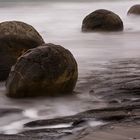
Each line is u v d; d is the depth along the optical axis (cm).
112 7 4862
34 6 4969
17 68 1105
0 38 1302
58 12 4234
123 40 2325
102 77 1336
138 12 3400
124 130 854
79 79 1308
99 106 1029
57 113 1000
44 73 1084
